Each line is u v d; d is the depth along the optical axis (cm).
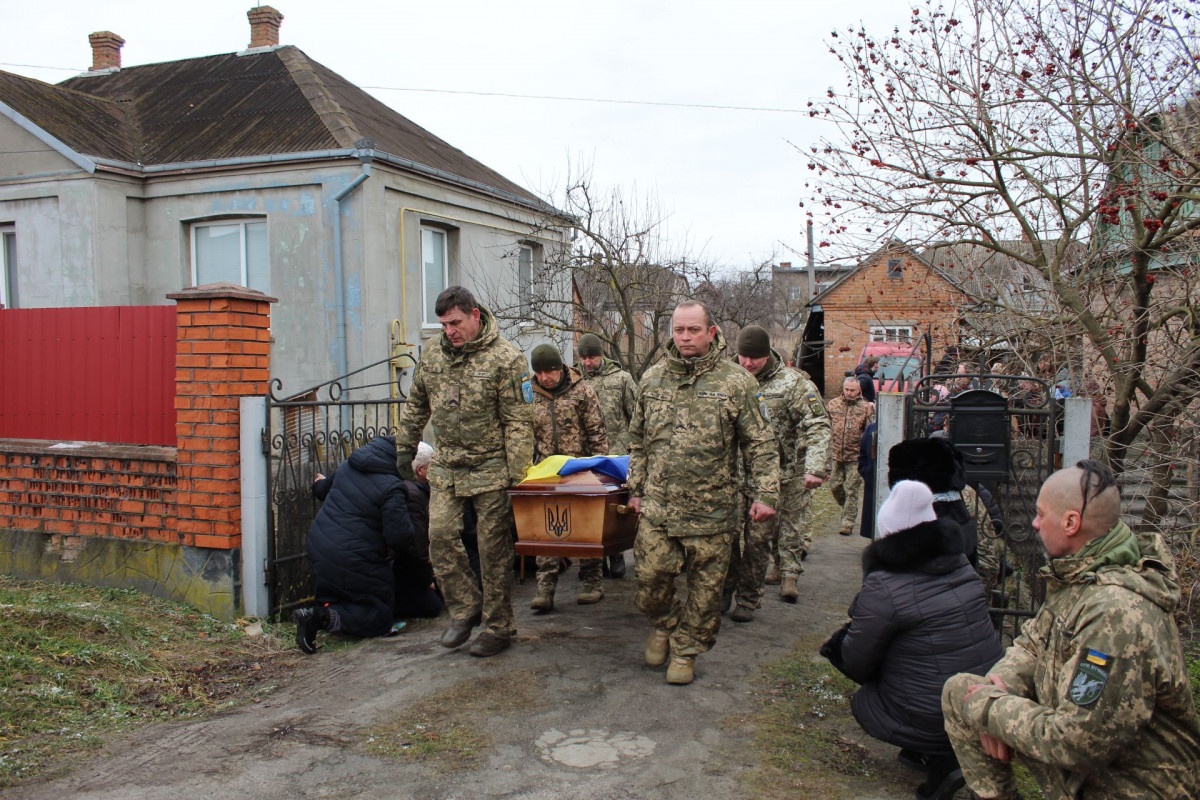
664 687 438
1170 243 562
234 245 1141
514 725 392
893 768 357
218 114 1240
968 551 404
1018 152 578
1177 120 530
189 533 548
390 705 416
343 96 1330
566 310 1439
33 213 1127
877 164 605
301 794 328
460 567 488
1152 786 227
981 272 686
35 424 604
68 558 588
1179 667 224
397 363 1123
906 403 452
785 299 1956
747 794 331
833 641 362
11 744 363
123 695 424
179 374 545
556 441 618
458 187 1263
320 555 517
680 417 425
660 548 430
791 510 615
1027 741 241
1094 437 616
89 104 1266
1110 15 515
